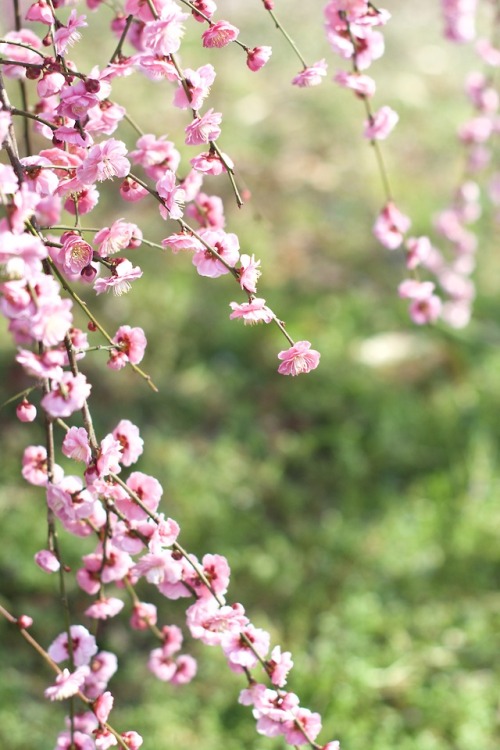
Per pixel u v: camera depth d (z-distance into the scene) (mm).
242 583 4047
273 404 4992
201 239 1717
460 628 3865
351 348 5234
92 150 1629
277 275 5805
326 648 3746
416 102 7684
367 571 4082
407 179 6867
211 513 4285
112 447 1727
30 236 1506
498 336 5375
